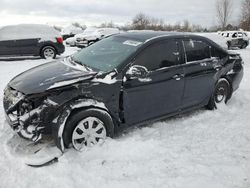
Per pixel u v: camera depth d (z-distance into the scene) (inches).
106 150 147.7
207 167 135.9
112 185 122.6
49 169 132.9
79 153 144.2
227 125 187.6
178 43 182.5
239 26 2180.1
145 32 196.4
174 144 159.2
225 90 217.5
